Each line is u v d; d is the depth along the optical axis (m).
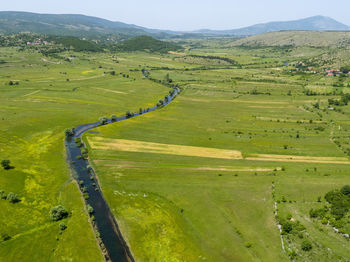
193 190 80.00
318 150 109.69
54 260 54.88
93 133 125.81
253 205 72.50
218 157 103.06
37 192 78.06
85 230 63.47
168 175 88.69
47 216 68.06
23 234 61.12
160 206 72.88
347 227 61.19
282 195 76.06
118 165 95.56
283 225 62.69
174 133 127.50
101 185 83.06
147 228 64.69
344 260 53.19
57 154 104.19
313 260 53.97
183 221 67.56
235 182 84.12
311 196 75.19
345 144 115.81
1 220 64.38
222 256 56.97
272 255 56.41
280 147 112.56
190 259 56.12
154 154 104.62
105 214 69.81
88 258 55.84
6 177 83.25
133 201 75.00
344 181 83.25
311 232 61.06
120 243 60.38
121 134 124.88
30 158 99.06
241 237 61.81
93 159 99.94
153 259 56.28
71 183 83.69
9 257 54.53
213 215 69.31
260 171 91.50
